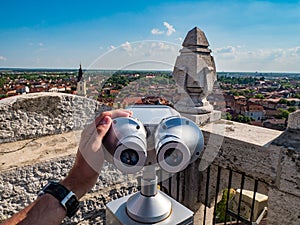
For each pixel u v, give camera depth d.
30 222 0.76
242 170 2.15
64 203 0.82
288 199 1.88
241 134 2.23
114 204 1.21
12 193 1.70
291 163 1.83
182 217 1.10
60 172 1.87
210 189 2.59
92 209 2.03
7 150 1.91
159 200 1.12
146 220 1.06
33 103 2.08
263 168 2.01
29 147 1.97
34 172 1.76
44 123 2.16
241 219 2.40
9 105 1.98
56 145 2.02
